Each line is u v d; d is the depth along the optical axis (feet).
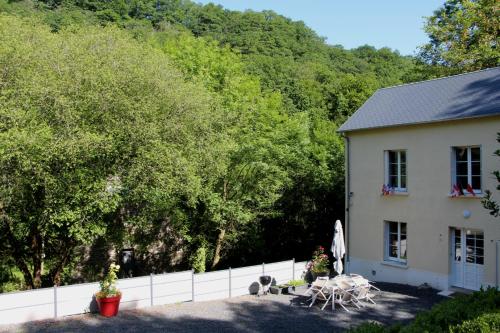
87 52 54.44
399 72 212.64
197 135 61.93
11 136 42.39
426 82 65.72
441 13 99.55
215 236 76.33
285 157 73.00
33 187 46.57
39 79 47.98
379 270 62.13
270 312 48.85
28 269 62.23
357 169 65.41
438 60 100.27
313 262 65.57
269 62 179.01
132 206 62.75
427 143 56.39
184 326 43.62
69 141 45.27
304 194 79.00
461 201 52.75
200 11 246.06
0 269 65.87
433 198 55.67
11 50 49.11
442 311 26.96
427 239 56.34
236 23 234.58
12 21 57.11
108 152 48.83
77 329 42.09
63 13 169.99
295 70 179.42
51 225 53.31
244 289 58.75
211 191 66.95
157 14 238.89
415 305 49.01
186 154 57.98
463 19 91.15
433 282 55.57
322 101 163.53
